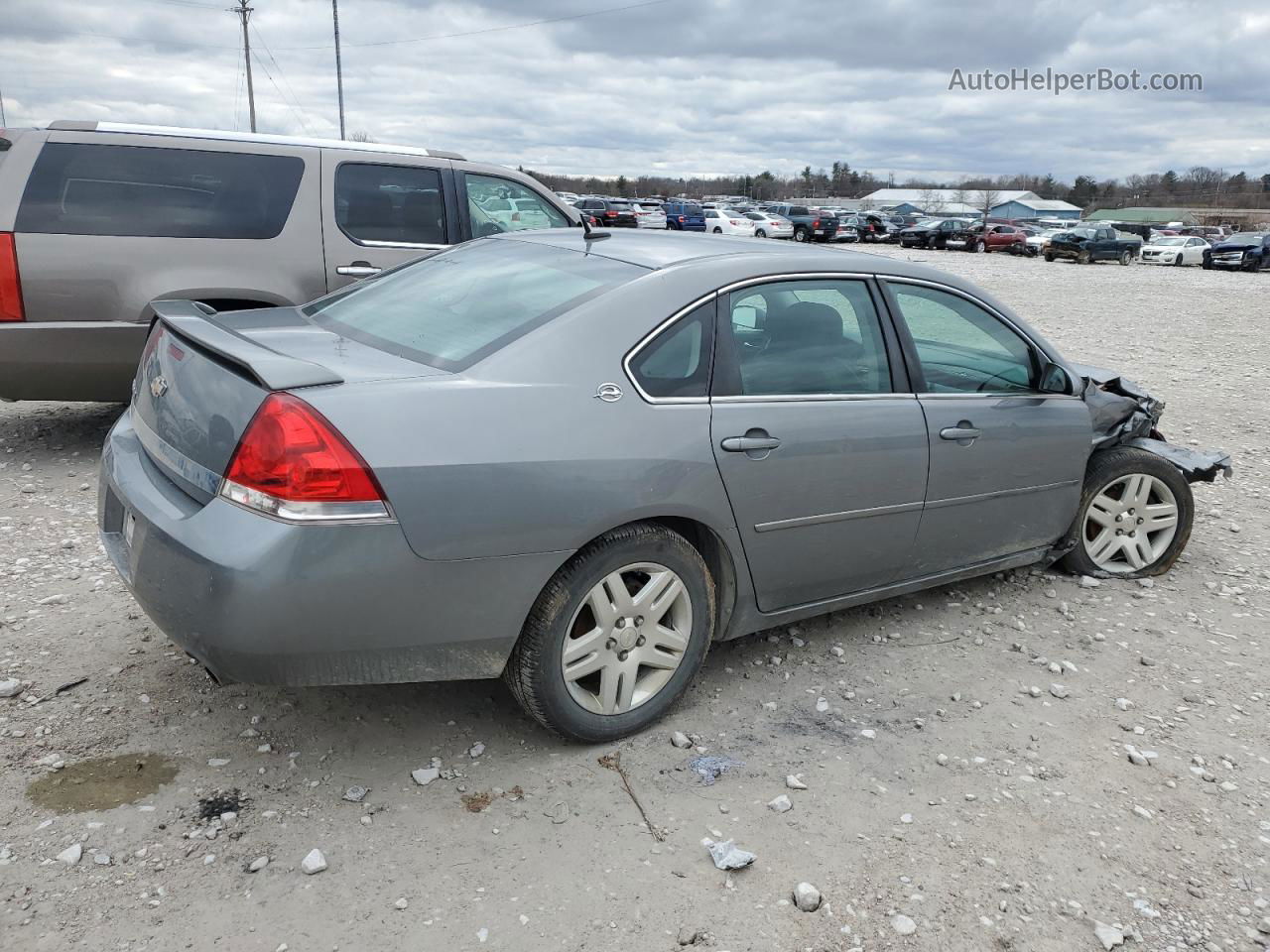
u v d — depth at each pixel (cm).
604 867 266
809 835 284
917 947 245
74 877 249
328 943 234
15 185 553
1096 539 491
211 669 268
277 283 619
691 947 240
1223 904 267
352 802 286
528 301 325
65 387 580
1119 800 310
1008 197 10475
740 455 325
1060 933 253
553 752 318
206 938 233
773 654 397
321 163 638
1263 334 1650
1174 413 948
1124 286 2741
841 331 367
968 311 412
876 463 364
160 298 582
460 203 693
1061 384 440
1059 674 392
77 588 416
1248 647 427
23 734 307
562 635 299
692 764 316
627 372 307
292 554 253
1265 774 329
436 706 340
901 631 425
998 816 298
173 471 286
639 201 5484
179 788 287
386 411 266
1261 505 648
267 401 259
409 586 268
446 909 247
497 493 275
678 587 322
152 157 589
